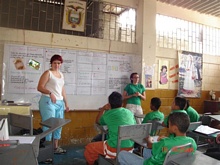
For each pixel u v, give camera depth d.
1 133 1.46
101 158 2.25
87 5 4.34
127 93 4.35
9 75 3.66
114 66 4.46
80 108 4.15
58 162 3.19
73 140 4.14
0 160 1.14
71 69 4.09
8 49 3.67
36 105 3.82
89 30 4.36
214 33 5.93
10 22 3.78
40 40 3.91
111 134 2.24
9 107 2.41
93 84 4.26
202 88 5.65
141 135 2.12
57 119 2.17
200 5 5.11
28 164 1.11
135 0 4.75
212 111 5.32
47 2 4.04
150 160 1.65
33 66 3.81
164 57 5.10
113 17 4.59
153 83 4.74
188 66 5.35
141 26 4.65
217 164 1.30
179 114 1.71
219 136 2.51
